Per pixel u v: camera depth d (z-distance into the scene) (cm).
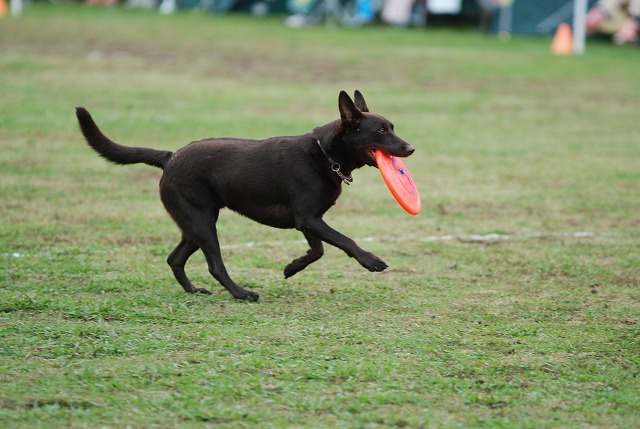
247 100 2531
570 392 755
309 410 703
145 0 5475
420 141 2130
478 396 733
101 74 2866
